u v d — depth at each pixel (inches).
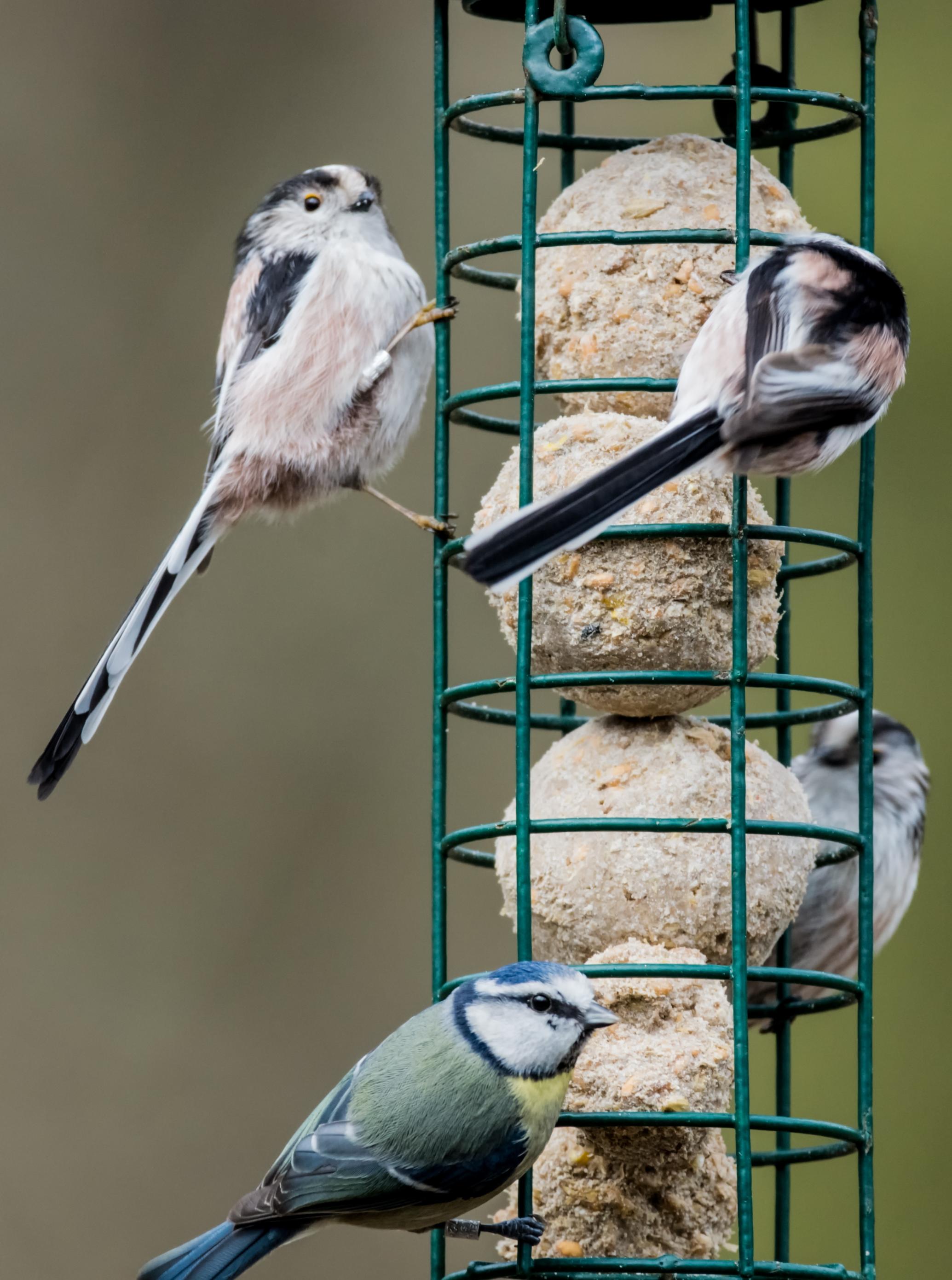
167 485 637.9
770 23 613.0
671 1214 374.3
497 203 637.3
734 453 342.6
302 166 665.0
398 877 610.2
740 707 367.9
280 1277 566.9
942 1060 554.6
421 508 629.6
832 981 381.4
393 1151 345.7
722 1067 363.6
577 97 380.5
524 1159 347.3
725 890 376.5
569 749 395.2
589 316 394.6
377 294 475.2
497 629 626.5
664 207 392.8
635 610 379.2
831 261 360.8
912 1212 539.5
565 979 349.1
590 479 335.6
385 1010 598.5
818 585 588.4
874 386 351.6
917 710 580.1
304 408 472.1
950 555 589.6
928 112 618.5
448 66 422.0
